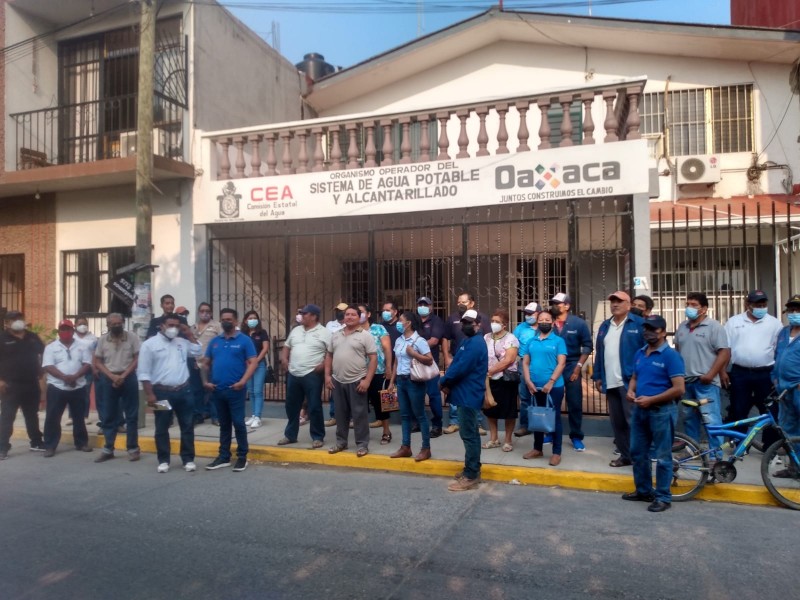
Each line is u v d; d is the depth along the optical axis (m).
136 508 5.81
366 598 3.91
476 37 13.22
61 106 10.84
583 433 8.19
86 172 10.25
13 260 12.25
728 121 12.85
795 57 12.45
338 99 14.87
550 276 12.17
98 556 4.61
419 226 9.24
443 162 9.21
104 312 11.33
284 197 10.01
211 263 10.58
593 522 5.35
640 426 5.85
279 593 3.98
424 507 5.81
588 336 7.59
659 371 5.64
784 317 10.24
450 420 8.90
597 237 11.45
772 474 5.80
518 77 13.57
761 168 12.55
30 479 6.93
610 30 12.33
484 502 5.98
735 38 11.95
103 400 7.87
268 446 8.03
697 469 5.97
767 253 11.20
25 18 11.67
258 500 6.06
